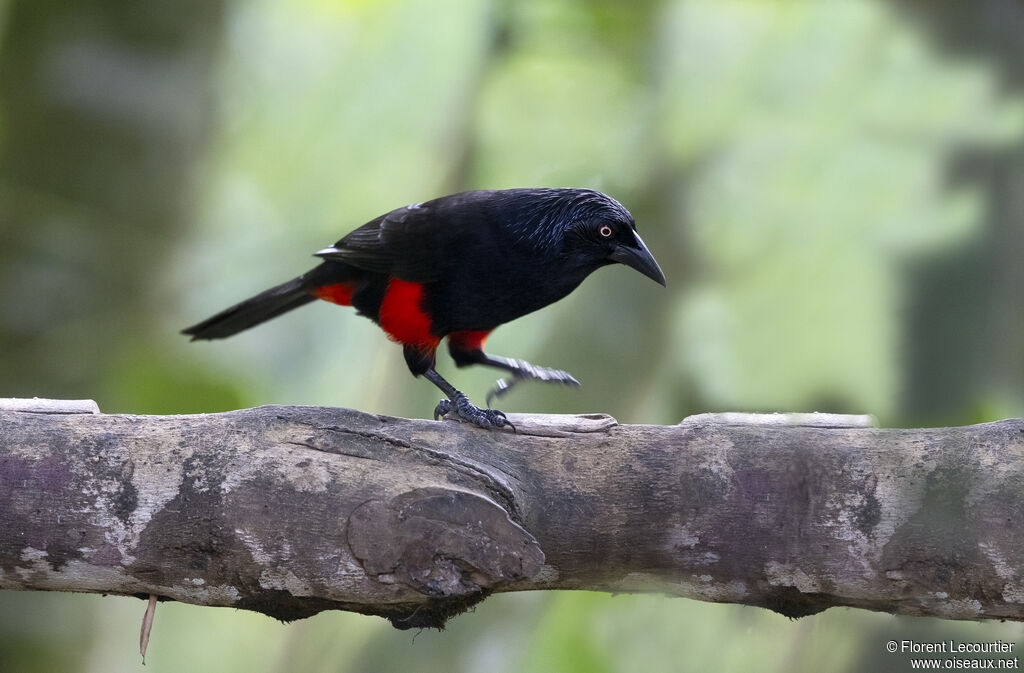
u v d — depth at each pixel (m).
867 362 9.25
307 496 6.43
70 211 11.41
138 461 6.57
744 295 11.66
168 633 17.23
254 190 21.27
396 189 21.20
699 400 11.98
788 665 9.03
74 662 12.08
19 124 11.35
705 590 6.86
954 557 6.35
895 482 6.47
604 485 6.75
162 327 12.24
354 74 21.62
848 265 10.38
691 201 12.94
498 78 15.43
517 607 12.61
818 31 11.66
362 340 18.88
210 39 11.98
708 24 14.12
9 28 11.47
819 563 6.57
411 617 6.67
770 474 6.63
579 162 15.05
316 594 6.52
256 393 12.52
